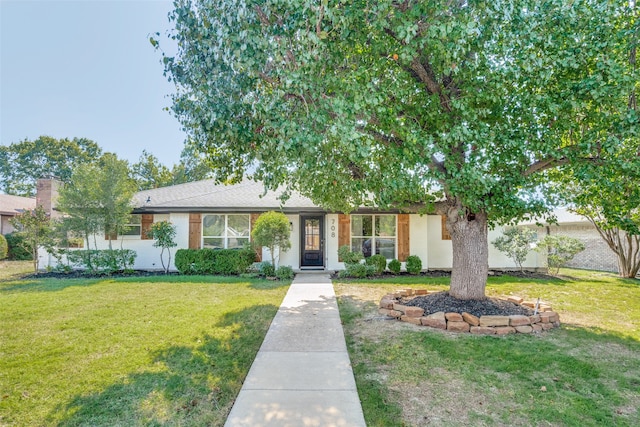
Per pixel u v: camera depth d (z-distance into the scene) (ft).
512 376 12.21
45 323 18.76
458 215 20.31
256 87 13.75
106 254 38.99
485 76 15.87
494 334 16.98
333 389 11.24
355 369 12.91
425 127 17.72
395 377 12.17
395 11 13.85
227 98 13.46
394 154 17.03
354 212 41.86
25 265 51.49
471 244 20.25
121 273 40.37
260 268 37.96
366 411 9.82
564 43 15.30
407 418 9.49
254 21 12.17
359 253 38.70
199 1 13.60
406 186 16.92
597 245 49.52
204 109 13.83
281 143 12.42
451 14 14.67
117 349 14.88
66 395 10.80
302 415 9.58
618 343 15.74
